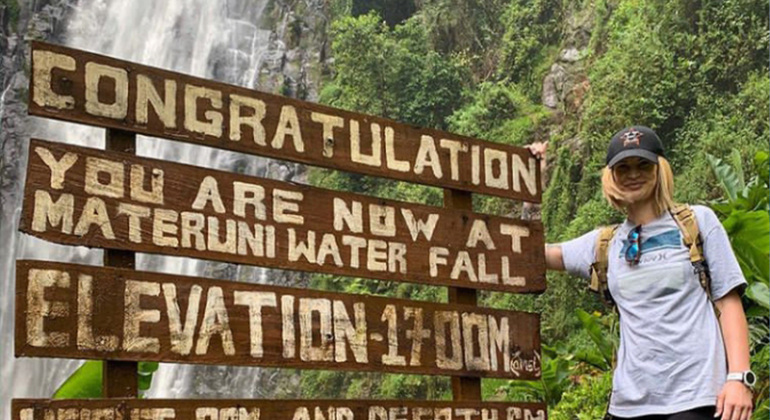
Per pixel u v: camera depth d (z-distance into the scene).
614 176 3.19
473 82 23.69
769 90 15.02
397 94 23.33
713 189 14.54
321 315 3.21
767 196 6.62
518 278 3.73
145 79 3.00
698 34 17.14
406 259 3.46
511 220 3.77
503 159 3.84
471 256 3.63
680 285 3.03
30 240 24.11
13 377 22.58
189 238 3.00
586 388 8.56
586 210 16.34
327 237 3.28
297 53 27.50
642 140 3.14
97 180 2.86
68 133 25.83
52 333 2.70
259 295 3.09
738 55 16.33
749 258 5.61
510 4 23.53
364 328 3.30
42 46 2.82
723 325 3.01
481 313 3.61
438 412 3.42
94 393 3.86
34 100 2.78
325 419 3.15
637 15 18.44
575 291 15.91
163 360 2.88
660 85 16.70
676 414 2.95
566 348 8.23
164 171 2.99
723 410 2.89
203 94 3.11
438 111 23.20
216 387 21.84
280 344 3.10
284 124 3.27
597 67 18.02
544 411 3.71
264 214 3.16
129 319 2.84
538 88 21.75
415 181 3.57
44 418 2.65
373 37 23.25
